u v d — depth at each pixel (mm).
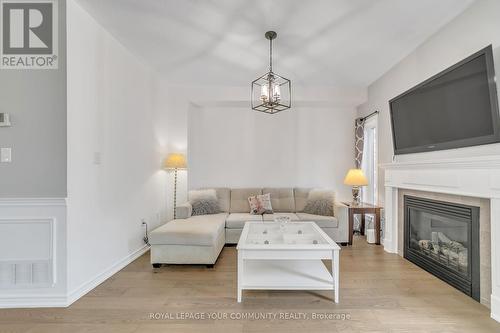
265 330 1751
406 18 2445
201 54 3182
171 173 4328
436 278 2576
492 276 1907
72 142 2164
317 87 4254
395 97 3150
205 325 1811
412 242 3080
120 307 2053
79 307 2057
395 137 3215
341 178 4699
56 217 2092
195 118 4637
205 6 2273
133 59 3188
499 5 1996
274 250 2123
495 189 1884
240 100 4254
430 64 2770
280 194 4410
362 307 2035
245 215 4016
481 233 2111
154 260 2875
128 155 3066
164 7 2287
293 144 4699
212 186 4660
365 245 3721
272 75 2725
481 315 1922
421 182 2756
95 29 2480
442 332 1722
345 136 4703
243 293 2279
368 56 3215
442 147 2445
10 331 1754
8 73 2094
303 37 2783
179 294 2266
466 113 2158
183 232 2879
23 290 2084
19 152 2082
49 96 2098
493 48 2049
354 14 2389
